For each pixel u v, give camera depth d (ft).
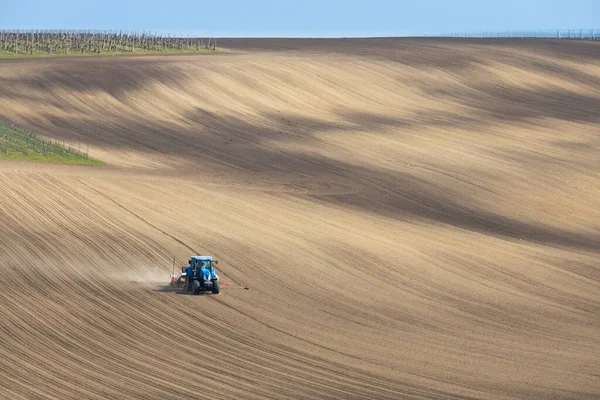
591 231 314.55
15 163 323.98
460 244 266.77
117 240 231.50
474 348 170.91
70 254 217.56
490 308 202.08
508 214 326.24
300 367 153.17
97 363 149.07
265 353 159.53
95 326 168.66
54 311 175.73
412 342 172.14
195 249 228.84
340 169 373.81
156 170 343.26
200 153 387.14
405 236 269.03
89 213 256.32
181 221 256.11
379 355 162.50
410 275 224.33
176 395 136.46
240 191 313.12
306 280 211.41
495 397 143.64
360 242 252.83
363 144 428.97
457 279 225.56
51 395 133.49
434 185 358.43
